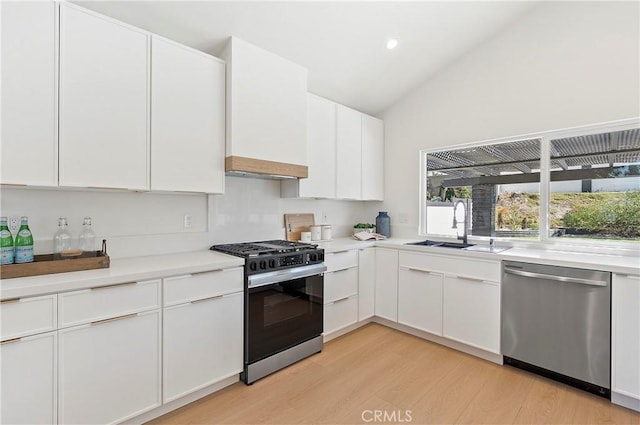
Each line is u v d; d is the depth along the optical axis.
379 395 2.02
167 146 1.97
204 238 2.52
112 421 1.59
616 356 1.90
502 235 2.98
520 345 2.30
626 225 2.33
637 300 1.82
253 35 2.32
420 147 3.46
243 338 2.14
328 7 2.26
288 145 2.57
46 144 1.56
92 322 1.52
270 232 2.99
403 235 3.63
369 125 3.57
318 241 3.22
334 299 2.83
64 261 1.64
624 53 2.24
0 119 1.44
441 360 2.49
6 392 1.31
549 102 2.58
